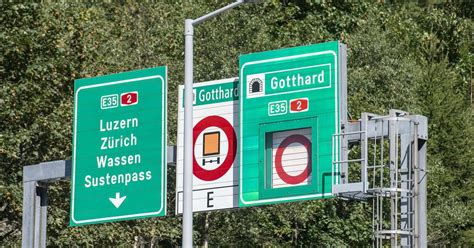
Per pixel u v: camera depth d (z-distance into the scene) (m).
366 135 30.84
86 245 43.31
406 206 31.11
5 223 45.41
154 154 33.00
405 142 31.12
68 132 42.12
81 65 43.31
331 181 30.95
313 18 62.19
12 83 41.44
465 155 73.50
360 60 59.97
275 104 32.09
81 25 43.66
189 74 31.11
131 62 50.50
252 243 54.53
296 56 31.89
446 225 66.88
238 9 52.16
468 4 96.25
